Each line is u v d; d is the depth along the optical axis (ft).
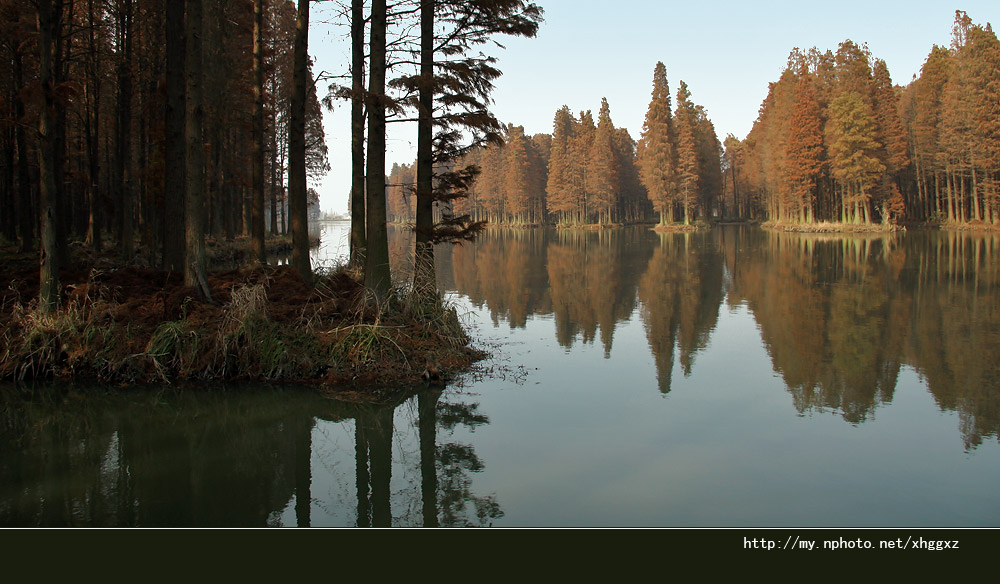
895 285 53.06
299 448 18.88
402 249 40.32
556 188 243.81
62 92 27.86
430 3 32.58
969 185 157.48
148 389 24.70
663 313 42.98
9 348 25.88
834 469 16.39
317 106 105.19
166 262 36.11
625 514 14.03
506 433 19.69
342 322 28.73
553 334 36.35
